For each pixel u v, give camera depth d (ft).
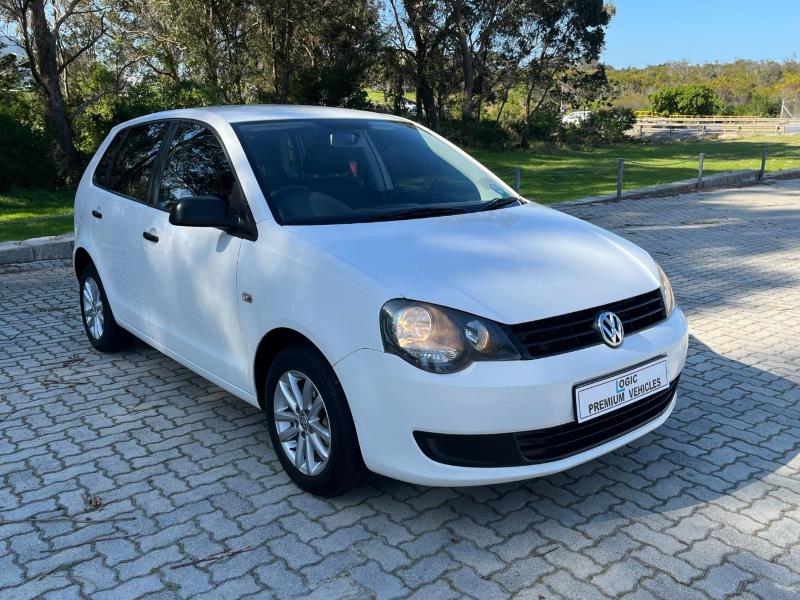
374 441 9.45
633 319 10.30
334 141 13.15
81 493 11.01
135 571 9.11
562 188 59.41
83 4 72.95
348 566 9.18
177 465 11.89
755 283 24.38
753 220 39.45
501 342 9.05
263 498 10.84
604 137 160.25
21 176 58.34
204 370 12.75
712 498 10.71
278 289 10.51
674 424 13.30
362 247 10.30
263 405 11.77
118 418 13.75
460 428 8.98
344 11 94.07
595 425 9.77
